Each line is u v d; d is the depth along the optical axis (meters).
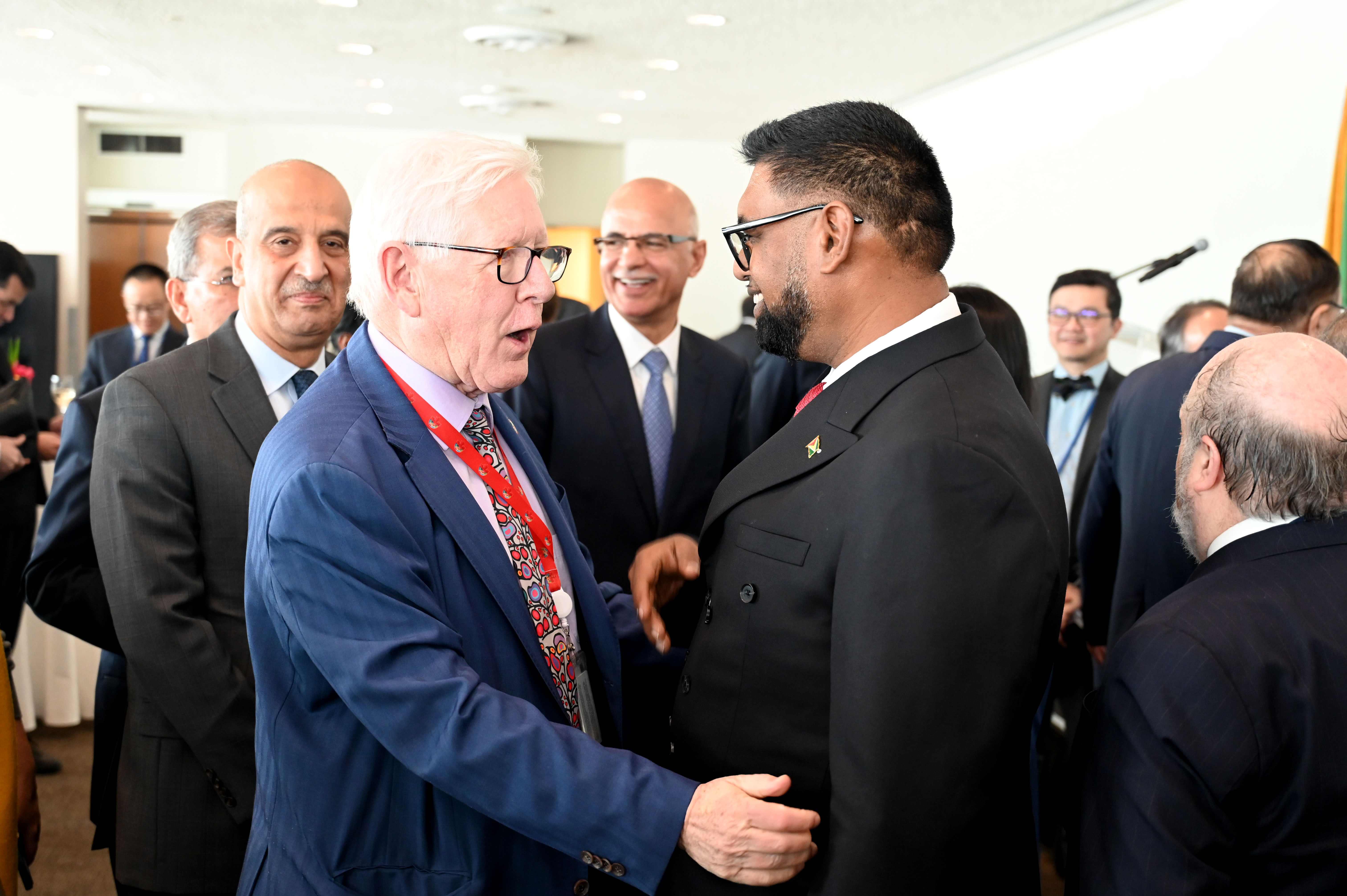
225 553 1.71
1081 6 5.03
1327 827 1.04
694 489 2.56
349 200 1.89
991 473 1.05
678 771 1.30
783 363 3.38
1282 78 4.07
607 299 2.61
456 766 1.09
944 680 1.03
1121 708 1.09
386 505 1.14
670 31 5.77
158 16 5.71
